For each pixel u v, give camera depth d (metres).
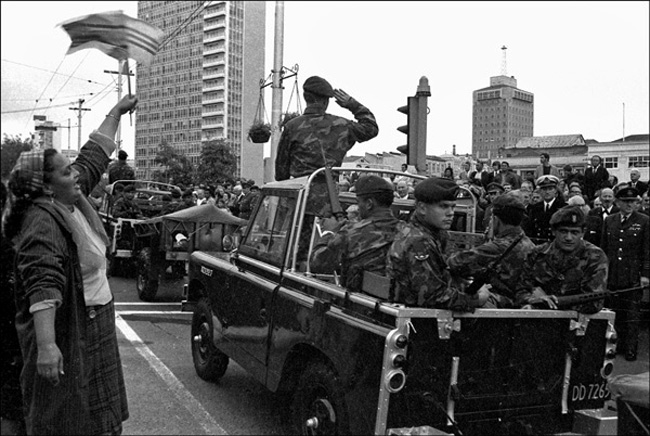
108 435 3.28
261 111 12.80
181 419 4.80
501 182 11.42
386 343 3.10
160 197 14.18
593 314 3.70
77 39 3.27
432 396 3.21
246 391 5.50
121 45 3.32
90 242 3.29
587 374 3.72
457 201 5.96
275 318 4.29
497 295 3.87
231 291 5.05
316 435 3.71
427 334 3.18
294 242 4.35
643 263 7.37
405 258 3.29
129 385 5.64
